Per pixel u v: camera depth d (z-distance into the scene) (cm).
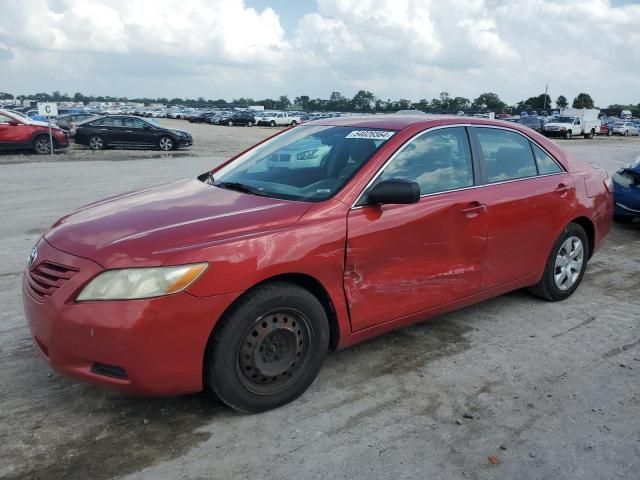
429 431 312
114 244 296
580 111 4650
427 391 354
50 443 293
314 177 376
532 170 474
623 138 4959
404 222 364
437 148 404
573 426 320
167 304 281
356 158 376
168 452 288
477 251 416
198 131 4297
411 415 327
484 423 321
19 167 1515
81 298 284
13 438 296
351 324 351
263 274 304
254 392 316
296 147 419
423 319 400
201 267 288
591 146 3203
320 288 336
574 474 280
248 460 284
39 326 297
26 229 762
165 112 7906
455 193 402
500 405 340
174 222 319
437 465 284
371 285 355
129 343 278
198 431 306
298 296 320
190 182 427
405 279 372
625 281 589
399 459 287
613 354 412
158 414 321
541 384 366
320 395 346
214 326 297
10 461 277
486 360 398
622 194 833
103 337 279
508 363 394
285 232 317
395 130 395
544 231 471
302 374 334
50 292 295
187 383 297
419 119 418
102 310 279
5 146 1914
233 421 317
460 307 426
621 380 374
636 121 7775
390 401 342
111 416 319
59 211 889
